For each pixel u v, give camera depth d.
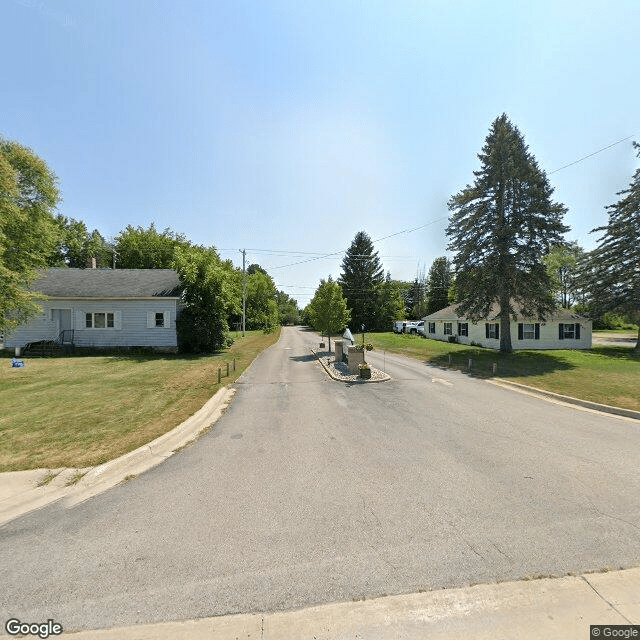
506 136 19.67
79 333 20.98
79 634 2.56
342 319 22.72
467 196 20.64
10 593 2.94
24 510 4.29
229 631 2.57
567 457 5.95
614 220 23.16
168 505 4.39
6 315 17.38
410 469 5.46
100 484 4.98
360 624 2.62
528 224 19.41
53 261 43.81
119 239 44.09
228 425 7.79
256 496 4.61
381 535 3.73
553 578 3.09
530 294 19.55
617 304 22.86
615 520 4.02
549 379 13.41
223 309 21.52
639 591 2.93
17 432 6.89
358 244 57.28
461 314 21.19
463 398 10.59
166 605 2.81
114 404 9.00
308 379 13.51
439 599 2.86
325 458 5.91
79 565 3.28
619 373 14.54
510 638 2.47
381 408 9.30
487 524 3.94
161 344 21.27
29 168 19.62
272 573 3.16
